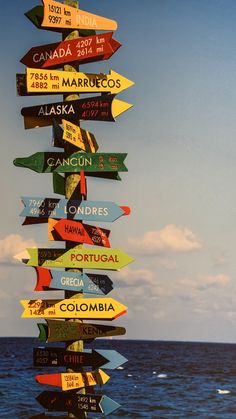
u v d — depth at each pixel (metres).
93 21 4.07
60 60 4.04
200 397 23.78
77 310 3.83
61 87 3.98
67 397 3.83
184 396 24.08
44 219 3.93
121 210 3.92
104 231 3.94
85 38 4.02
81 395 3.80
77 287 3.85
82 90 3.99
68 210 3.90
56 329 3.81
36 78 3.97
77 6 4.08
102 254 3.88
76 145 3.91
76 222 3.86
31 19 4.08
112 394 24.41
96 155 3.96
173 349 98.19
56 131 3.86
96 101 3.96
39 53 4.06
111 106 3.94
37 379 3.81
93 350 3.79
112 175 3.99
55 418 3.83
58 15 4.01
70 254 3.87
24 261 3.85
